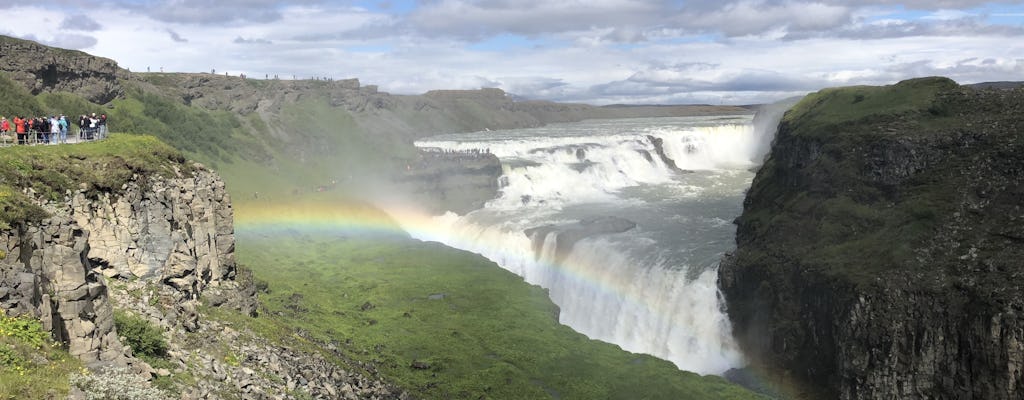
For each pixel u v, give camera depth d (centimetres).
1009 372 6444
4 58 12431
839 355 7456
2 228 3566
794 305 8375
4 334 3225
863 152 9481
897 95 10862
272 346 5838
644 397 6850
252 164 16188
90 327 3722
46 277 3738
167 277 5878
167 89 17675
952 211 8094
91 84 14400
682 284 9912
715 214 13412
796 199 10025
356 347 7456
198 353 4834
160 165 6456
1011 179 8075
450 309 9069
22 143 6166
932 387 6969
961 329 6856
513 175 16550
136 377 3728
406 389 6419
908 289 7300
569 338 8269
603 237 11962
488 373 7062
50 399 3105
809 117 11500
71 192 5372
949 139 9019
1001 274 6969
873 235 8388
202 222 6656
